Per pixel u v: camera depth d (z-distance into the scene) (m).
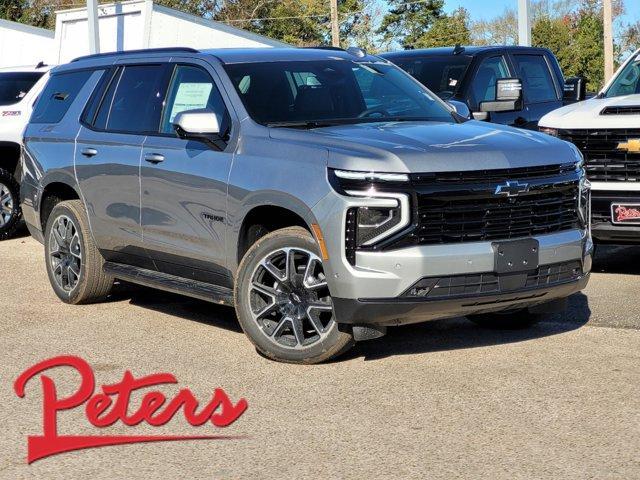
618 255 9.88
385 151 5.71
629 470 4.36
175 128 6.67
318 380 5.83
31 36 29.50
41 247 11.72
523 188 5.87
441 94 11.12
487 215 5.79
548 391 5.48
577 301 7.77
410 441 4.81
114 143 7.47
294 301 6.09
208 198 6.54
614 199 8.24
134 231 7.31
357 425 5.07
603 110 8.45
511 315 6.85
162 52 7.52
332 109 6.82
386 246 5.62
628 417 5.02
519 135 6.36
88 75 8.16
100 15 26.61
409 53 12.03
